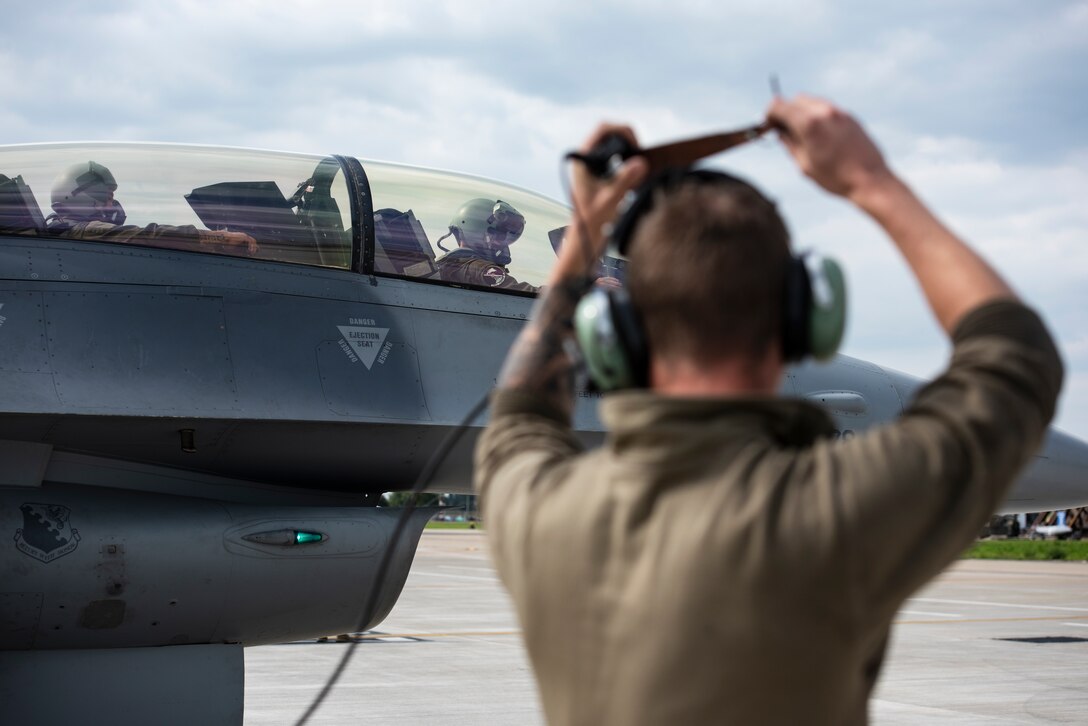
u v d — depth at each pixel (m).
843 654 1.10
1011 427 1.12
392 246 5.97
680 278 1.18
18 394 4.83
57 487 5.23
